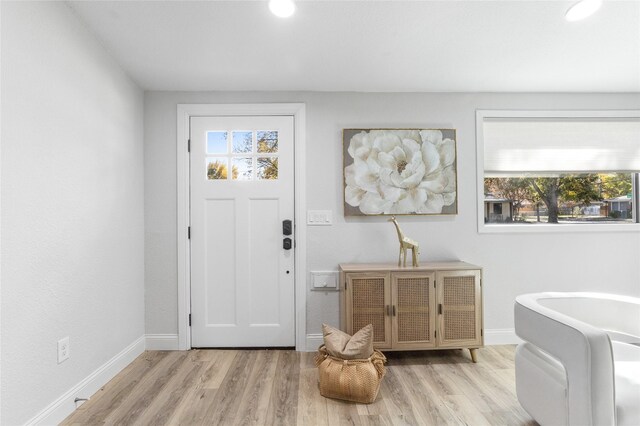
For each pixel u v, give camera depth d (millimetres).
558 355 1459
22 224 1551
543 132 3002
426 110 2924
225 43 2170
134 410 1900
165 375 2332
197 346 2828
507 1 1803
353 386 1948
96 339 2127
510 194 3102
